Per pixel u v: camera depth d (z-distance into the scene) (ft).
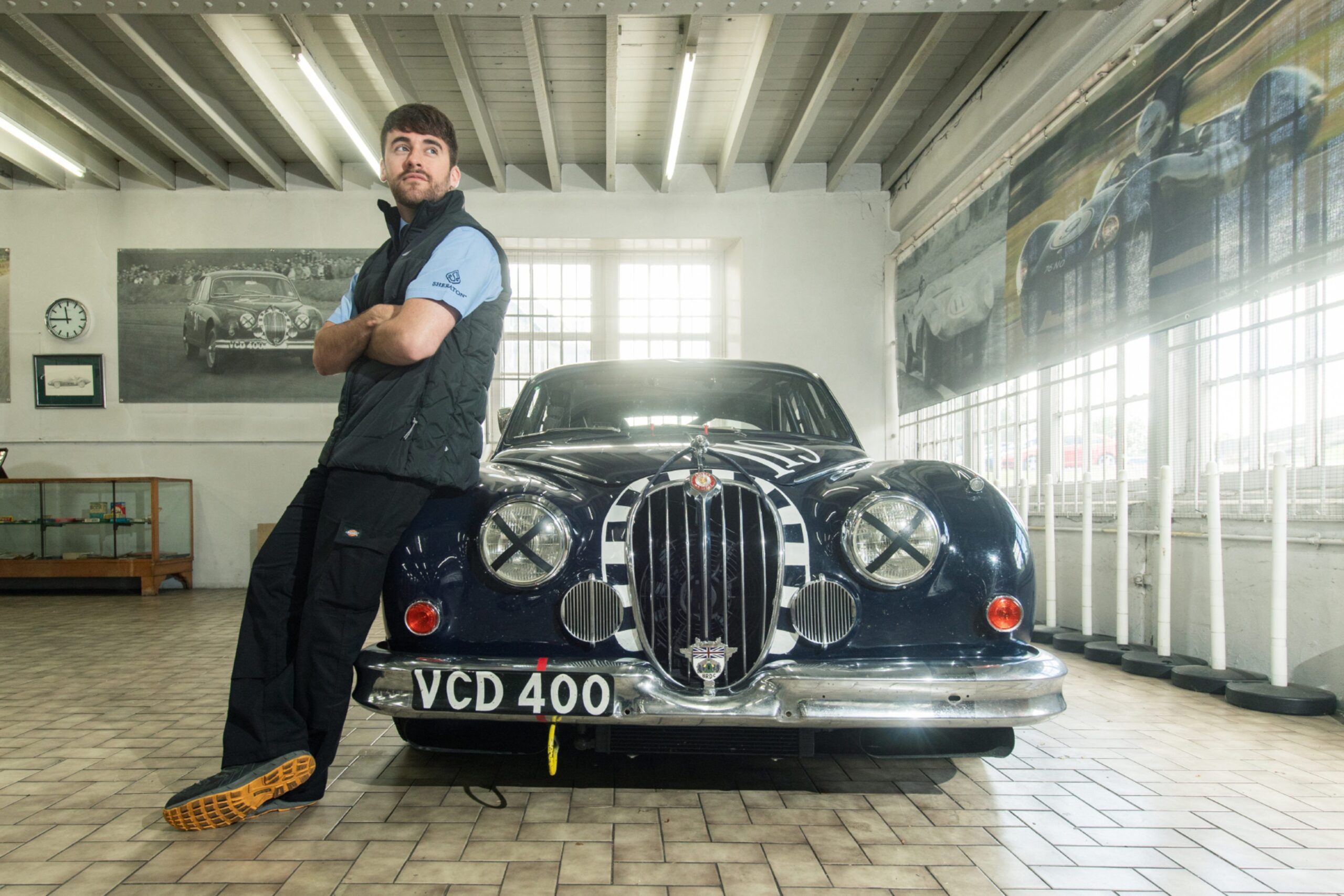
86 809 5.82
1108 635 13.10
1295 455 9.61
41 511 22.47
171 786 6.33
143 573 21.68
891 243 24.76
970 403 19.44
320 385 23.80
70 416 23.57
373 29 16.19
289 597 5.76
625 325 27.04
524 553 5.54
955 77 19.15
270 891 4.50
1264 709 8.63
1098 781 6.44
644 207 24.59
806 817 5.62
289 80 19.60
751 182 24.76
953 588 5.65
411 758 6.95
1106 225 13.01
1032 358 15.60
